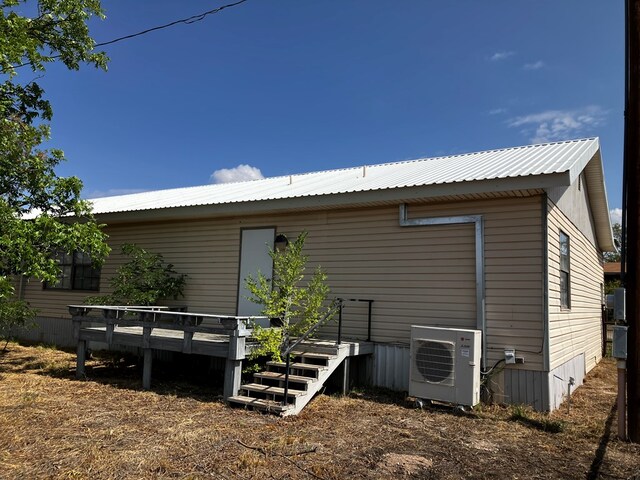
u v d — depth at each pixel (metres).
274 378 6.70
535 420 6.07
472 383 6.40
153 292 9.82
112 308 8.06
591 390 8.85
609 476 4.27
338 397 7.19
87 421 5.39
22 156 8.34
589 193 11.64
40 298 12.88
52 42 9.77
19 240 7.38
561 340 7.64
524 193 6.89
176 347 7.22
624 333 5.42
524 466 4.47
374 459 4.48
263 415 5.94
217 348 6.79
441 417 6.22
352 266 8.53
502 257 7.14
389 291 8.11
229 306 9.90
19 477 3.71
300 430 5.34
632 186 5.47
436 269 7.71
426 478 4.07
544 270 6.81
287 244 8.98
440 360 6.65
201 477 3.84
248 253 9.78
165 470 3.95
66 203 8.85
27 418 5.43
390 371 7.93
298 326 6.79
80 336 8.34
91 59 10.31
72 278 12.48
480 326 7.14
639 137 5.45
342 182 9.91
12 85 9.28
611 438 5.46
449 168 9.08
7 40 7.37
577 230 9.84
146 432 5.02
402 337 7.90
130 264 10.51
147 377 7.51
